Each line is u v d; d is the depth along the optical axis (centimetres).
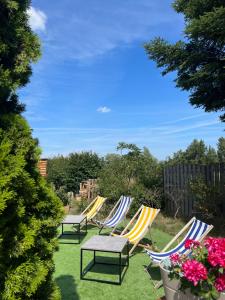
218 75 811
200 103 945
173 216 1207
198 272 323
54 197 306
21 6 281
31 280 257
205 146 2048
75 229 1005
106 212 1239
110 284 532
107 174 1369
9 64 272
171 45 872
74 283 536
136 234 708
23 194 257
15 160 240
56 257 689
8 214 245
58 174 1769
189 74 884
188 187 1125
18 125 259
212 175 1056
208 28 749
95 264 640
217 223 959
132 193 1240
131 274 582
